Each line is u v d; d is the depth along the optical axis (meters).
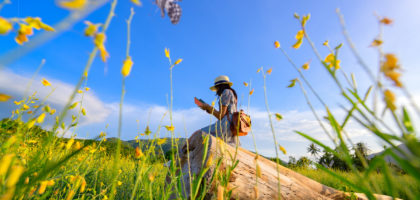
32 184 0.37
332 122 0.47
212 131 2.43
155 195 1.25
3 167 0.34
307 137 0.51
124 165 2.89
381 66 0.34
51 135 0.54
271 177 1.58
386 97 0.34
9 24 0.26
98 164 2.77
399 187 0.36
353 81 0.54
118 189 2.25
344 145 0.45
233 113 2.45
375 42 0.38
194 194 0.97
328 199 1.65
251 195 1.43
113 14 0.34
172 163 1.05
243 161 1.55
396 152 0.33
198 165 1.52
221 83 2.86
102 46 0.33
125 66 0.41
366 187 0.43
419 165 0.30
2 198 0.32
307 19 0.58
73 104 0.79
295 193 1.55
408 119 0.33
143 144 1.07
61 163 0.39
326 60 0.63
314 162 0.60
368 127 0.39
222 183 1.05
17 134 0.56
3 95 0.28
